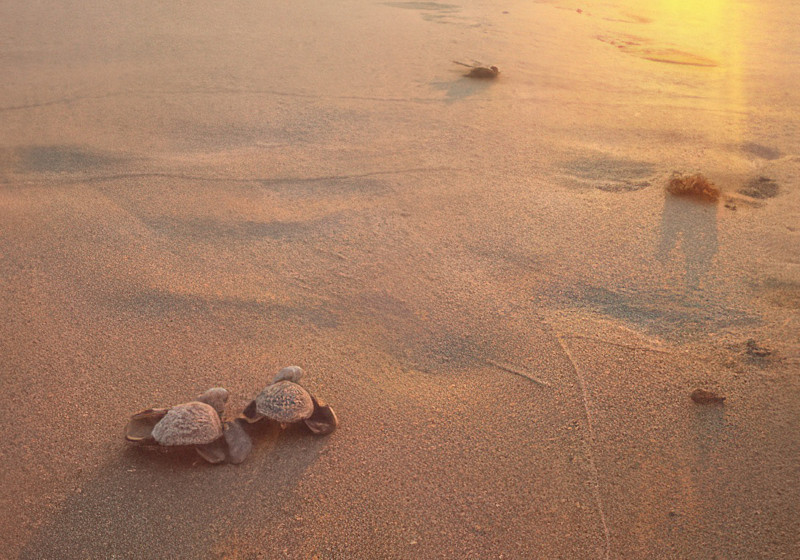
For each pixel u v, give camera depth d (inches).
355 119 33.8
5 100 34.4
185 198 25.5
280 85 38.6
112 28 50.1
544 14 66.8
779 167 29.4
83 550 14.8
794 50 56.4
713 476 16.3
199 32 50.3
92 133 30.7
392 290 21.3
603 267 22.4
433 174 27.9
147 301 20.4
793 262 22.7
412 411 17.6
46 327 19.4
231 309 20.3
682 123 35.3
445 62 45.5
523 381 18.4
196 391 17.8
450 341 19.6
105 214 24.4
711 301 21.0
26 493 15.6
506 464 16.5
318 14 58.6
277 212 24.9
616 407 17.7
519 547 15.1
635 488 16.1
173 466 16.2
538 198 26.3
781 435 17.1
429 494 15.8
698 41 58.9
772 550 15.0
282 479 16.0
